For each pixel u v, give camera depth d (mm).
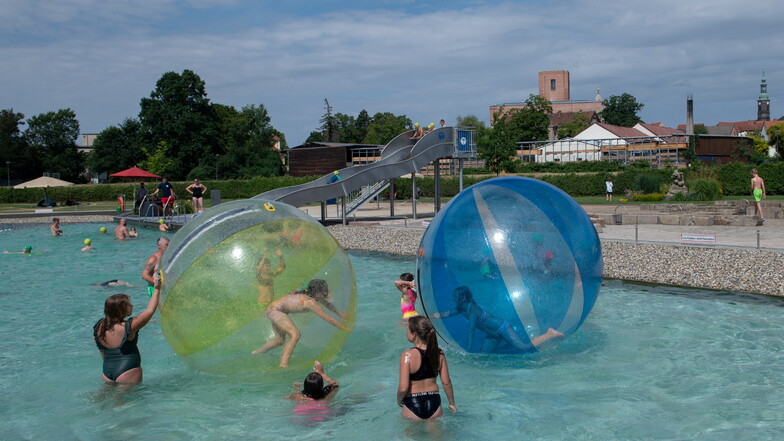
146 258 17172
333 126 104562
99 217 32375
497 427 5504
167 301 6527
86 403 6234
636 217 22766
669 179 42000
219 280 6332
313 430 5500
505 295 6809
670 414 5777
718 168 41125
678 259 13461
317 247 6836
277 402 6148
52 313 10352
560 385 6551
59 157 88875
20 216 32938
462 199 7465
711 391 6324
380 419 5707
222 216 6855
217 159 72000
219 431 5523
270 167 73625
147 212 29688
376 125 99688
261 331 6375
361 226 23375
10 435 5535
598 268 7215
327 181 29078
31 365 7547
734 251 13906
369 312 9984
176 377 6922
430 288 7262
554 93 149500
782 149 73562
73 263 16266
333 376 6934
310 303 6512
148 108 72562
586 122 103312
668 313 9555
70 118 93938
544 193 7367
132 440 5391
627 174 45156
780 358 7305
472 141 27406
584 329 8711
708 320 9078
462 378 6777
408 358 5508
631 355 7523
